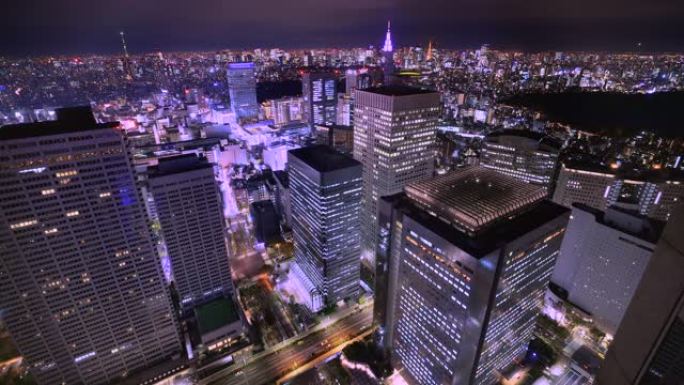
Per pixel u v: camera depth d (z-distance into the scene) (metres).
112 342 173.50
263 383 185.50
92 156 139.88
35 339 154.50
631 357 28.97
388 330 187.12
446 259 130.00
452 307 135.12
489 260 118.06
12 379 188.88
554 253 149.00
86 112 148.38
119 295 166.88
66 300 154.75
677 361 25.84
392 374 189.88
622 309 193.25
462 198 138.62
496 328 141.00
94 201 146.00
